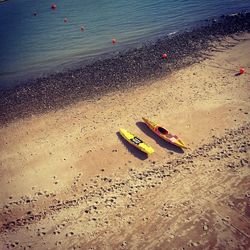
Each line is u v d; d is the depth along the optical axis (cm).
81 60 3259
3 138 2233
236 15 3791
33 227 1491
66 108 2483
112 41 3578
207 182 1556
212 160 1709
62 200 1634
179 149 1877
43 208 1602
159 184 1606
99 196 1609
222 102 2256
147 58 3106
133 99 2466
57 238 1404
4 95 2805
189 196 1492
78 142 2073
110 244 1328
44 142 2125
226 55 2923
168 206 1458
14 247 1399
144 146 1909
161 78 2714
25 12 5019
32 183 1789
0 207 1653
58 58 3350
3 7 5428
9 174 1884
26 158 2000
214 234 1291
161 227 1361
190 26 3719
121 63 3081
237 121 2028
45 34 4012
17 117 2464
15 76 3103
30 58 3416
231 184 1516
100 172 1794
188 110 2231
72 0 5425
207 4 4350
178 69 2822
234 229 1299
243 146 1770
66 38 3825
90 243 1349
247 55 2855
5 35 4131
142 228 1373
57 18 4559
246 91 2336
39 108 2539
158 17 4122
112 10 4622
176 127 2080
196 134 1981
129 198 1551
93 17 4416
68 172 1831
